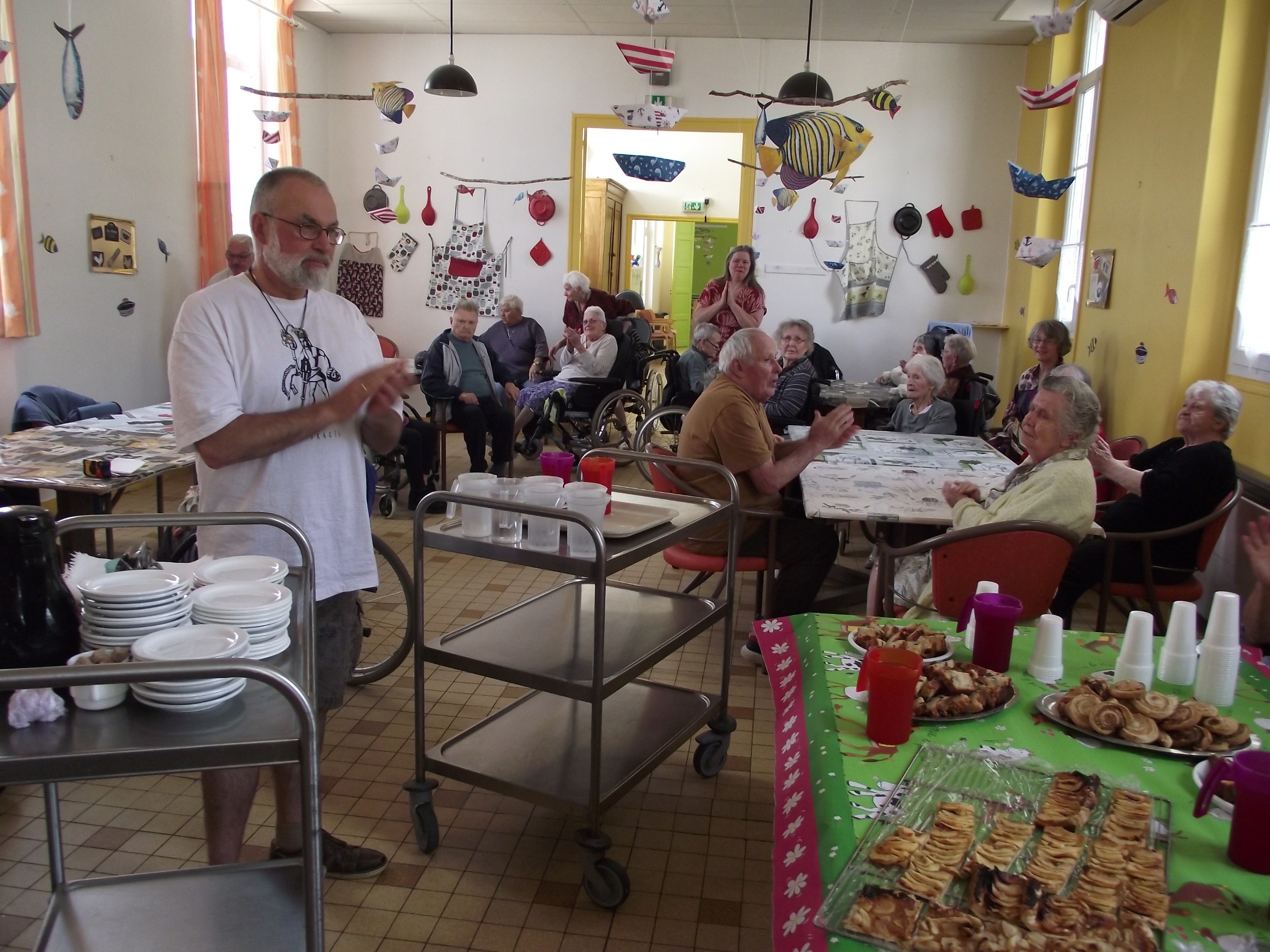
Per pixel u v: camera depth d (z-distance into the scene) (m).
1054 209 6.44
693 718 2.31
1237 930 0.95
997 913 0.95
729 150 12.67
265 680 1.05
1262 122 3.86
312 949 1.13
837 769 1.27
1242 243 3.97
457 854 2.12
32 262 4.54
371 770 2.48
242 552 1.75
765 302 7.52
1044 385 2.46
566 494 1.93
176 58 5.70
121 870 2.01
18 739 1.07
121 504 5.09
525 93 7.50
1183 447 3.21
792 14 6.55
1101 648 1.70
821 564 3.14
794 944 0.98
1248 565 3.48
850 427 2.92
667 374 6.01
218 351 1.70
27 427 3.87
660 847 2.17
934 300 7.39
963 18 6.44
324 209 1.73
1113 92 5.23
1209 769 1.22
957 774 1.24
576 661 2.00
